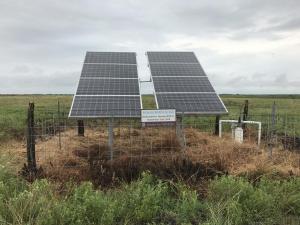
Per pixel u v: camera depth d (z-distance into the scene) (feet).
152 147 20.86
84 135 26.45
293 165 18.24
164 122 17.72
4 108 53.98
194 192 13.05
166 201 12.98
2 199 11.78
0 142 24.99
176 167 16.35
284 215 12.59
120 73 23.57
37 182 13.26
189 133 25.39
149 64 24.98
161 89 21.59
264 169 16.40
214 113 19.49
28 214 11.09
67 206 11.48
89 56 25.89
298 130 28.86
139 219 11.68
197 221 11.74
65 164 18.02
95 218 11.17
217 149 19.75
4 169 15.16
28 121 16.93
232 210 11.62
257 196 12.59
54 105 63.16
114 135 25.41
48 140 24.22
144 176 14.26
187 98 20.89
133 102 20.08
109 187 15.05
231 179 13.64
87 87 21.40
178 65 25.18
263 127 29.78
